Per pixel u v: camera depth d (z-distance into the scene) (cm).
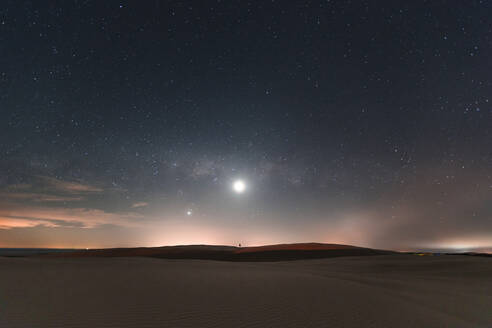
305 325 699
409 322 781
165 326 642
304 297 979
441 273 2034
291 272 1684
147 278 1209
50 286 978
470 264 2456
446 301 1126
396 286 1445
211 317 717
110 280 1131
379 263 2627
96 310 727
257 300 901
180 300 856
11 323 618
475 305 1086
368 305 927
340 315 793
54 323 629
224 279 1270
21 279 1083
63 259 2191
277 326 681
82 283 1052
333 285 1257
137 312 726
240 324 680
